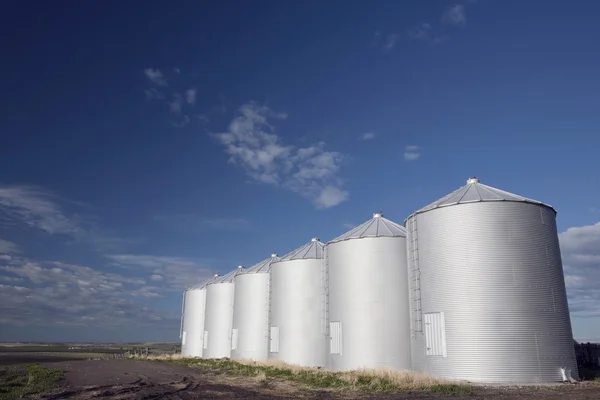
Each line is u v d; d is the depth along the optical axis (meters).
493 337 28.75
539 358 28.62
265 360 47.84
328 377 31.30
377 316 37.31
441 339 30.69
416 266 33.88
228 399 22.47
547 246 31.17
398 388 26.41
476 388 25.98
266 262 57.00
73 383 28.25
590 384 27.70
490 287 29.55
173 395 23.70
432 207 32.88
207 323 62.25
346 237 40.53
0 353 113.50
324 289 43.16
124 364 47.34
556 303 30.28
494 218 30.67
